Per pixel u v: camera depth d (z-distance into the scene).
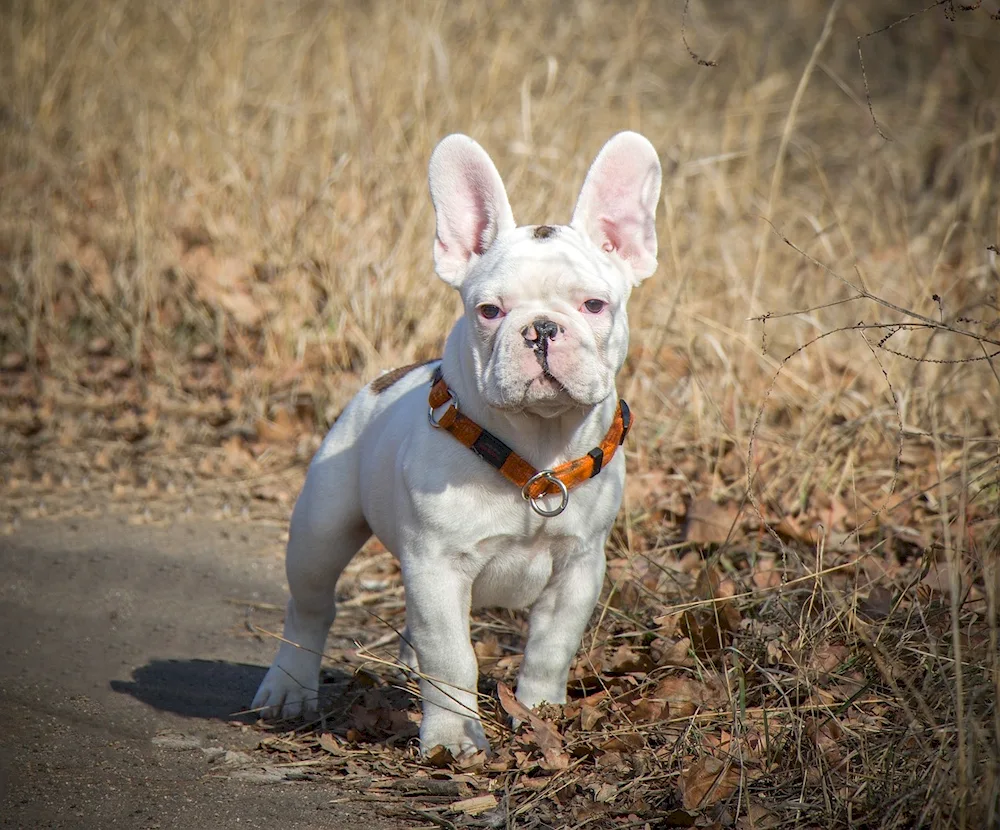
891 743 5.35
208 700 6.98
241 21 15.67
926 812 4.78
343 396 11.59
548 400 5.46
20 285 13.33
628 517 8.61
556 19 19.19
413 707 6.80
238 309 12.68
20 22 16.69
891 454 9.36
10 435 11.94
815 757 5.46
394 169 13.11
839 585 7.52
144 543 9.66
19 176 15.02
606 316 5.79
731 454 9.68
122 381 12.70
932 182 16.62
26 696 6.76
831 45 22.56
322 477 6.77
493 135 13.71
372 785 5.77
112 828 5.25
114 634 7.90
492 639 7.58
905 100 20.11
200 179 13.99
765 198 14.42
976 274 10.66
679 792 5.38
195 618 8.30
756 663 6.27
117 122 15.94
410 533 5.93
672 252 11.45
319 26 16.39
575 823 5.26
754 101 16.39
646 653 6.95
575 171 12.84
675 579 7.69
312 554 6.73
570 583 6.12
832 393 10.05
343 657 7.77
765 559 8.22
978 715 5.26
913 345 10.27
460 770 5.79
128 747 6.21
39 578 8.78
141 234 13.04
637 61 17.23
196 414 12.19
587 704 6.27
